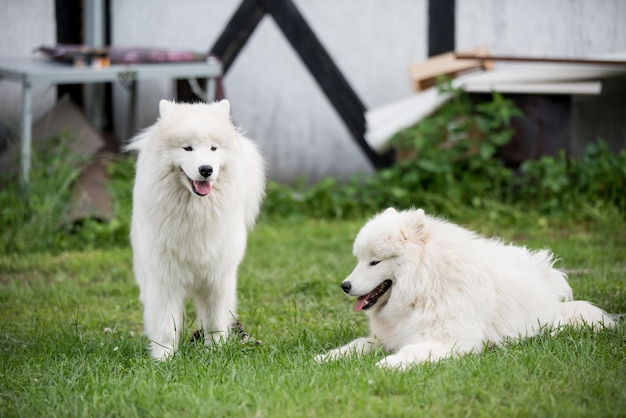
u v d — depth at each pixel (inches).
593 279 288.4
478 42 490.6
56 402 183.5
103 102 490.9
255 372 194.2
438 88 430.3
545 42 486.3
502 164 439.5
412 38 493.7
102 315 278.2
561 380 181.8
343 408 170.7
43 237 390.0
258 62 499.8
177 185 211.3
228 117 221.9
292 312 270.7
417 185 440.1
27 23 489.7
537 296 222.7
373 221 218.2
